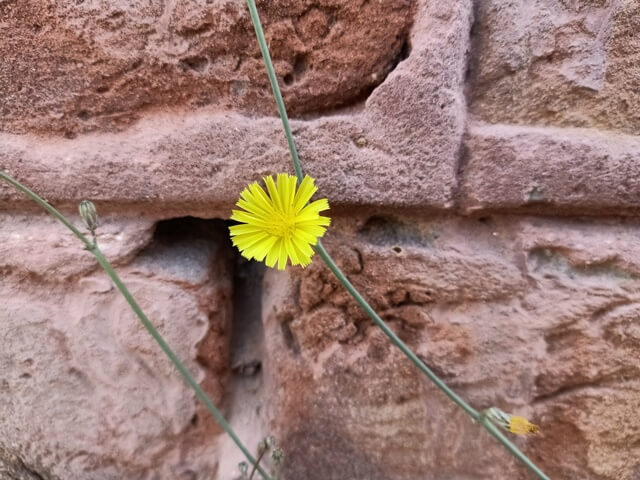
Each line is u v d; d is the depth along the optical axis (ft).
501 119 0.40
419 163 0.39
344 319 0.46
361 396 0.47
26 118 0.42
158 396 0.47
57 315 0.45
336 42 0.39
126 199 0.42
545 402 0.43
